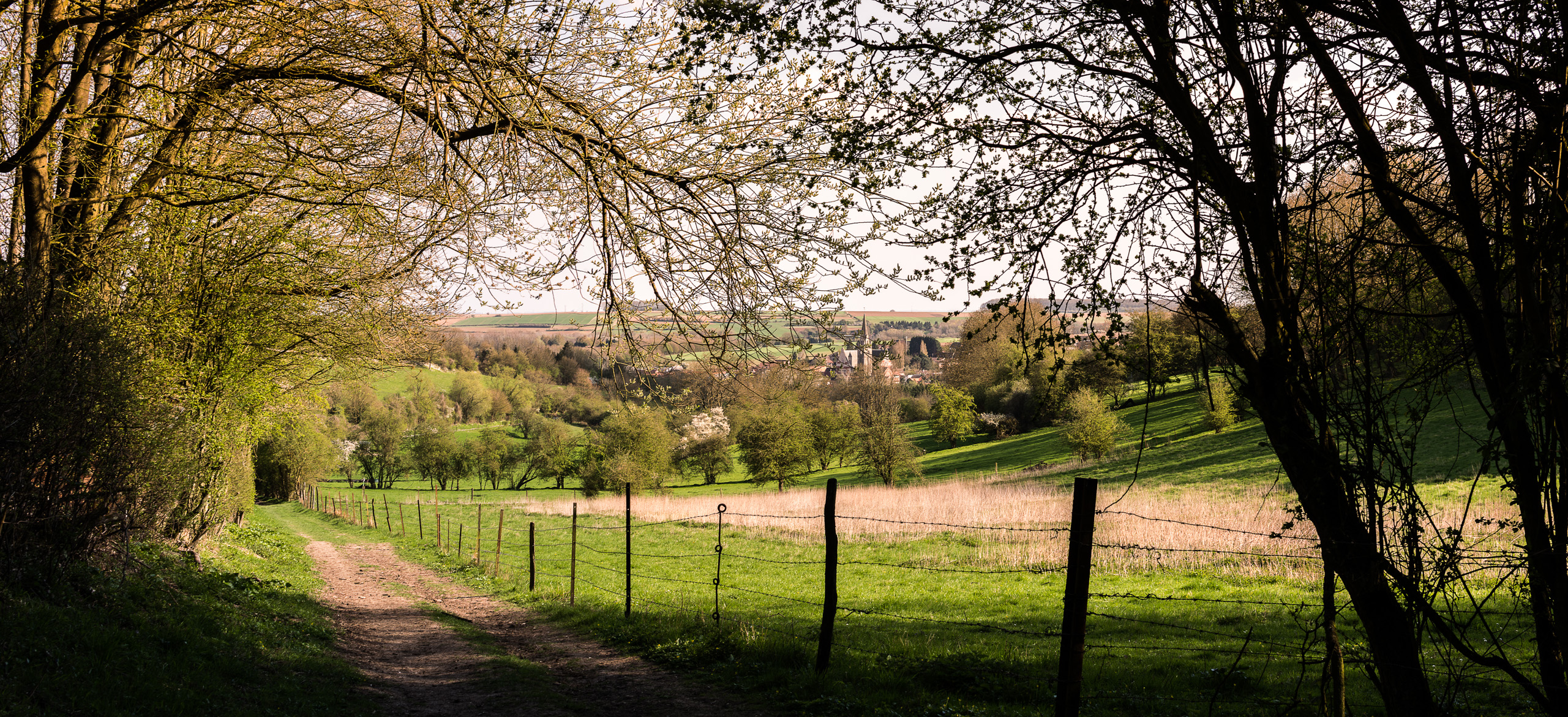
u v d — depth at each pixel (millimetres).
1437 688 8227
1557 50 3836
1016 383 81625
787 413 64562
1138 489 39312
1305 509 5074
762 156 9625
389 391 107188
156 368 12969
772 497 51000
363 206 10891
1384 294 4664
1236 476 38719
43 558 9281
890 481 59250
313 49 10477
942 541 26969
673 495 66375
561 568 24547
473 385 109812
